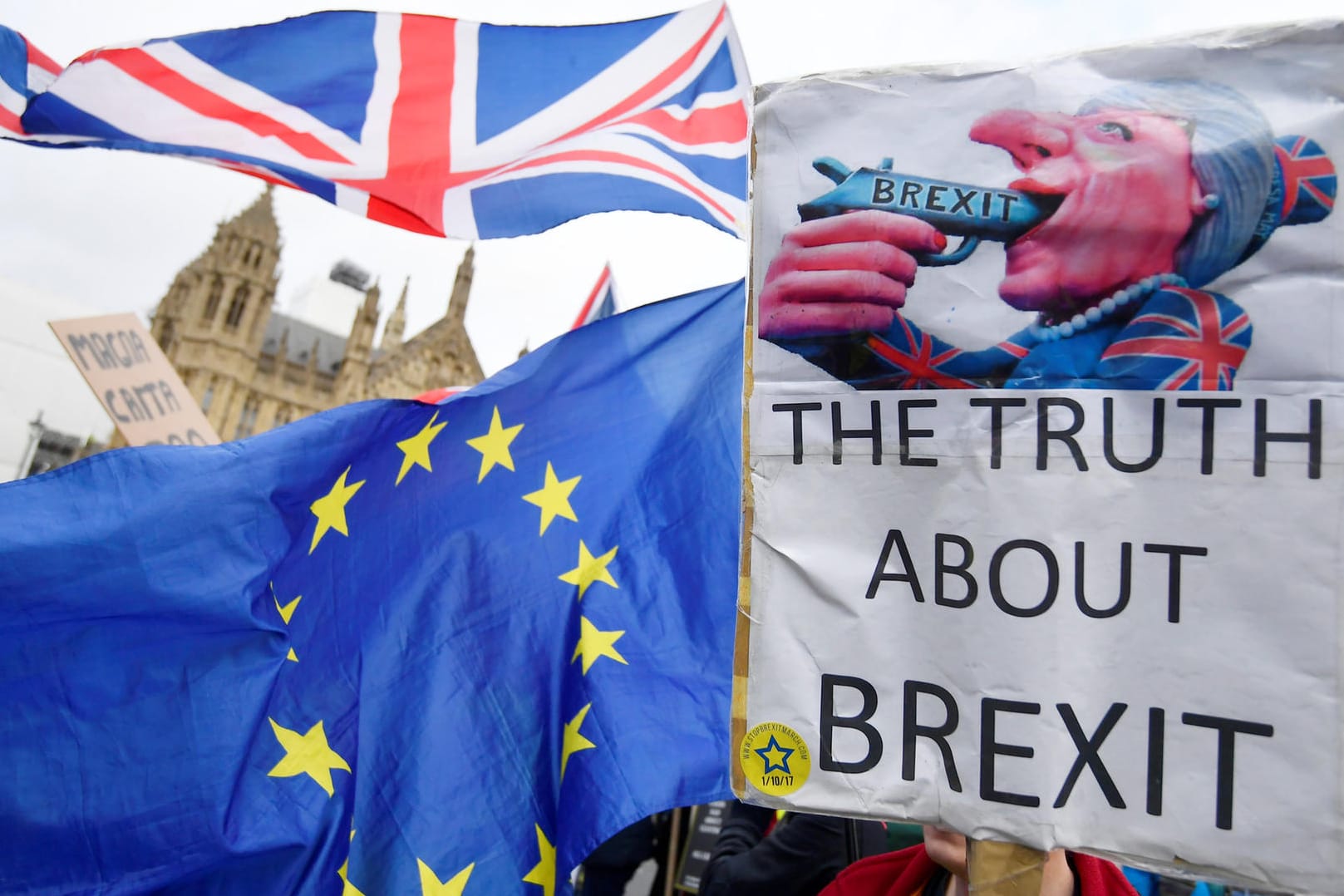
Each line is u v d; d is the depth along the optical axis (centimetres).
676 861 424
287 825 292
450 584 322
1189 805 183
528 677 315
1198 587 189
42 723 292
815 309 217
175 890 289
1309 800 178
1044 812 190
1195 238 198
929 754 198
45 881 283
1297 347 190
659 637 318
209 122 371
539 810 301
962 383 207
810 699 205
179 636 305
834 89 223
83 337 658
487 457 338
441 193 374
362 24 376
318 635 314
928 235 214
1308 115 196
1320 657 182
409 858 289
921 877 235
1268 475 189
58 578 298
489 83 379
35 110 363
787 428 216
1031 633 196
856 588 207
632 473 338
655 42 381
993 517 202
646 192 369
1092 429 199
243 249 6038
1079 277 204
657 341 353
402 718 306
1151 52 207
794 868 286
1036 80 212
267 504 320
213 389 5878
